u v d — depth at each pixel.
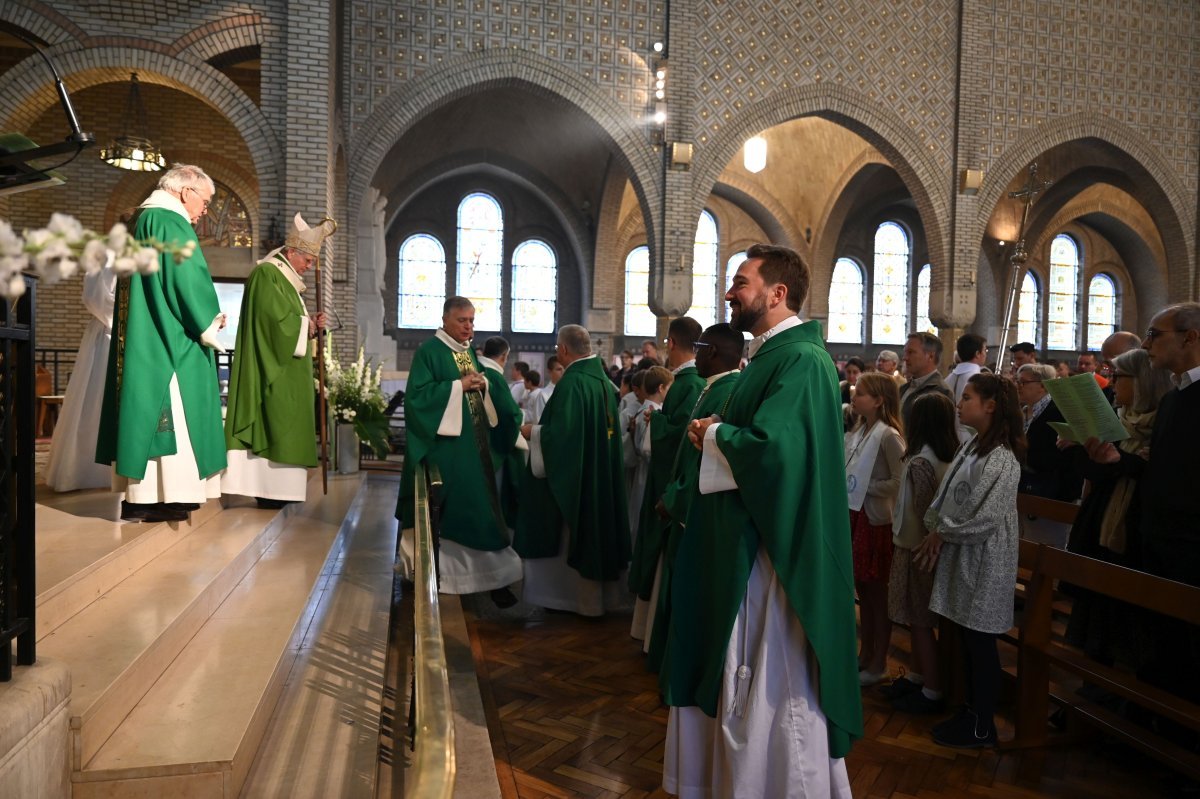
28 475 2.04
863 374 4.43
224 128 14.20
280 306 4.70
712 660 2.57
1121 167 17.31
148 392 3.58
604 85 14.27
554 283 23.27
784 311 2.77
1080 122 16.44
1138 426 3.94
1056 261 25.84
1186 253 16.95
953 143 15.87
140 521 3.82
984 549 3.53
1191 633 3.26
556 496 5.36
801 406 2.49
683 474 3.50
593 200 21.47
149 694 2.58
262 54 10.73
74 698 2.19
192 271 3.72
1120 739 3.31
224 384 9.80
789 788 2.47
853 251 24.97
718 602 2.58
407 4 13.30
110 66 10.30
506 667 4.50
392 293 22.28
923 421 4.05
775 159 22.42
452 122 18.89
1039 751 3.57
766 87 14.92
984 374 3.65
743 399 2.69
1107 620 3.71
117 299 3.77
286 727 2.78
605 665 4.54
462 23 13.52
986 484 3.50
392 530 6.13
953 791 3.19
